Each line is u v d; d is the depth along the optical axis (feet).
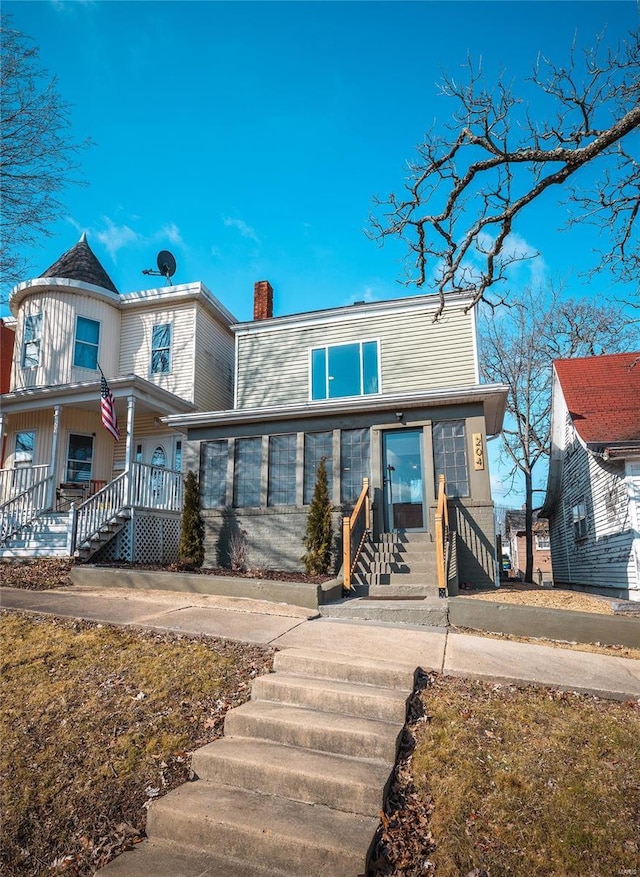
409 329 49.47
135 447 55.62
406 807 12.11
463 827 11.27
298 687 16.24
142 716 15.85
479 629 23.68
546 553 124.26
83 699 16.74
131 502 43.04
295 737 14.38
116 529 41.47
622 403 46.19
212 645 20.51
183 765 14.03
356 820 11.64
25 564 37.81
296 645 19.97
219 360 62.54
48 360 54.49
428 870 10.46
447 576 31.71
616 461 39.47
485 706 15.51
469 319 48.11
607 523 44.09
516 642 21.39
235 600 27.55
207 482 43.50
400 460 39.60
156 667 18.57
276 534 40.55
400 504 38.91
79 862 11.43
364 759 13.56
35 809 12.73
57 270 59.57
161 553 46.14
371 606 25.54
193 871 10.77
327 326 52.16
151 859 11.18
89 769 13.83
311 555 36.63
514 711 15.21
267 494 41.60
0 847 11.82
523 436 75.97
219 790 12.98
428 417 38.91
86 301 56.75
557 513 67.72
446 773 12.83
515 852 10.63
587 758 13.10
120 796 13.07
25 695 17.02
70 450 53.01
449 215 26.66
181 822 11.78
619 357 54.49
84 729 15.29
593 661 19.02
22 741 14.85
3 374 61.52
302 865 10.68
